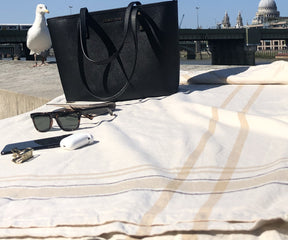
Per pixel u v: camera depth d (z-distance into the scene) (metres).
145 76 0.88
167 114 0.73
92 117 0.76
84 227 0.34
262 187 0.38
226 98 0.83
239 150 0.52
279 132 0.56
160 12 0.85
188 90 0.95
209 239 0.31
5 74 2.16
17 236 0.33
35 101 1.27
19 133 0.72
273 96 0.82
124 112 0.79
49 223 0.34
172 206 0.36
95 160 0.51
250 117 0.61
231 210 0.34
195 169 0.46
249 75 0.97
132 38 0.86
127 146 0.54
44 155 0.56
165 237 0.31
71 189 0.42
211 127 0.61
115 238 0.32
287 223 0.31
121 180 0.43
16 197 0.41
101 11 0.86
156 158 0.50
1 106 1.44
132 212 0.34
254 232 0.31
